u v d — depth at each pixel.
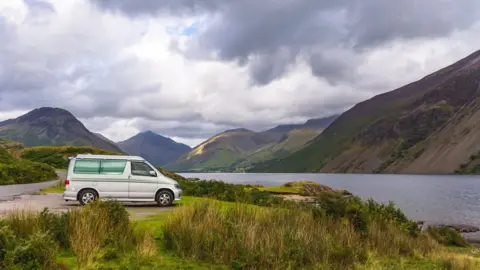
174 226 11.38
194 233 10.74
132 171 17.67
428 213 43.28
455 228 30.61
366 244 13.09
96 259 8.64
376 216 16.31
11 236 8.22
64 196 17.02
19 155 68.69
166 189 17.95
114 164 17.58
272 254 10.33
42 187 29.08
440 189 93.50
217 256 10.12
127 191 17.47
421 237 17.05
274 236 11.25
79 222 10.15
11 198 20.55
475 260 13.41
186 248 10.34
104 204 11.37
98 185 17.19
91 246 9.16
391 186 110.38
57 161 65.75
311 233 12.17
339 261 11.38
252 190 25.05
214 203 14.28
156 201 17.88
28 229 9.55
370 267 10.95
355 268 10.96
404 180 164.88
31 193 23.64
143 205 18.44
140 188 17.64
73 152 71.06
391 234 14.98
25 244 8.09
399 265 11.73
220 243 10.44
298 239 11.55
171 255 9.94
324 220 14.22
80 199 17.08
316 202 17.20
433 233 20.77
